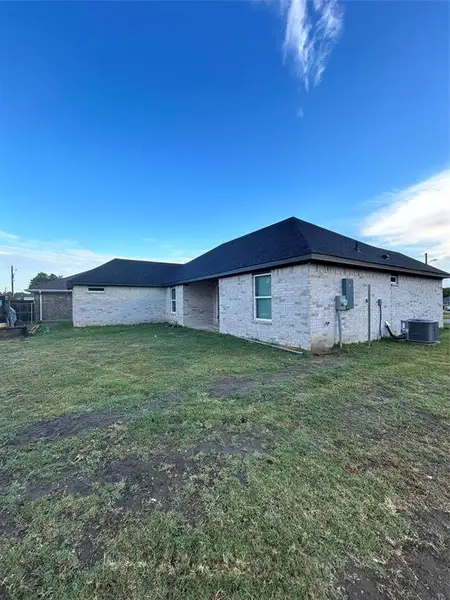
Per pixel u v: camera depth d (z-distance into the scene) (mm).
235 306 10117
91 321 15000
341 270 7930
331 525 1735
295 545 1597
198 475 2240
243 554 1543
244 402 3779
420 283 11047
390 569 1455
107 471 2312
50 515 1832
